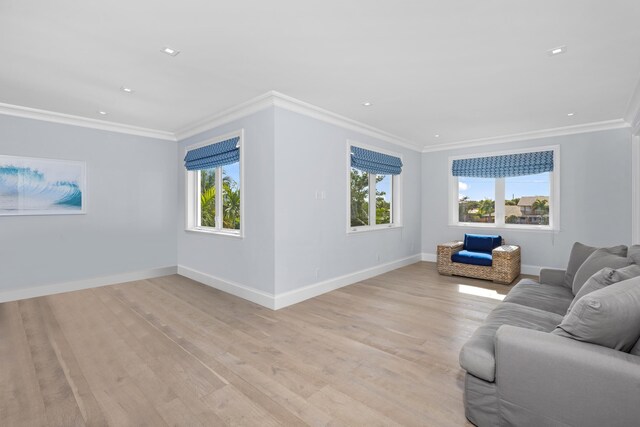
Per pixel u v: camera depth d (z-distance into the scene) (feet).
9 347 8.61
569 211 16.15
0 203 12.71
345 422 5.70
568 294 8.89
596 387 4.46
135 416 5.87
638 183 14.01
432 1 6.28
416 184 20.79
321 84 10.50
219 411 6.00
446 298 13.00
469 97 11.70
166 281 15.99
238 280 13.47
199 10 6.56
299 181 12.62
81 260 14.69
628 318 4.60
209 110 13.21
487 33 7.43
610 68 9.21
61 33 7.40
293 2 6.30
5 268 12.87
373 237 16.94
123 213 15.92
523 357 5.05
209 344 8.80
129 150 16.07
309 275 13.12
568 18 6.82
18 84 10.42
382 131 16.67
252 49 8.20
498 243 16.96
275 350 8.43
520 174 17.39
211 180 16.47
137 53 8.39
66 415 5.90
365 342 8.92
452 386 6.79
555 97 11.60
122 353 8.27
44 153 13.64
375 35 7.54
